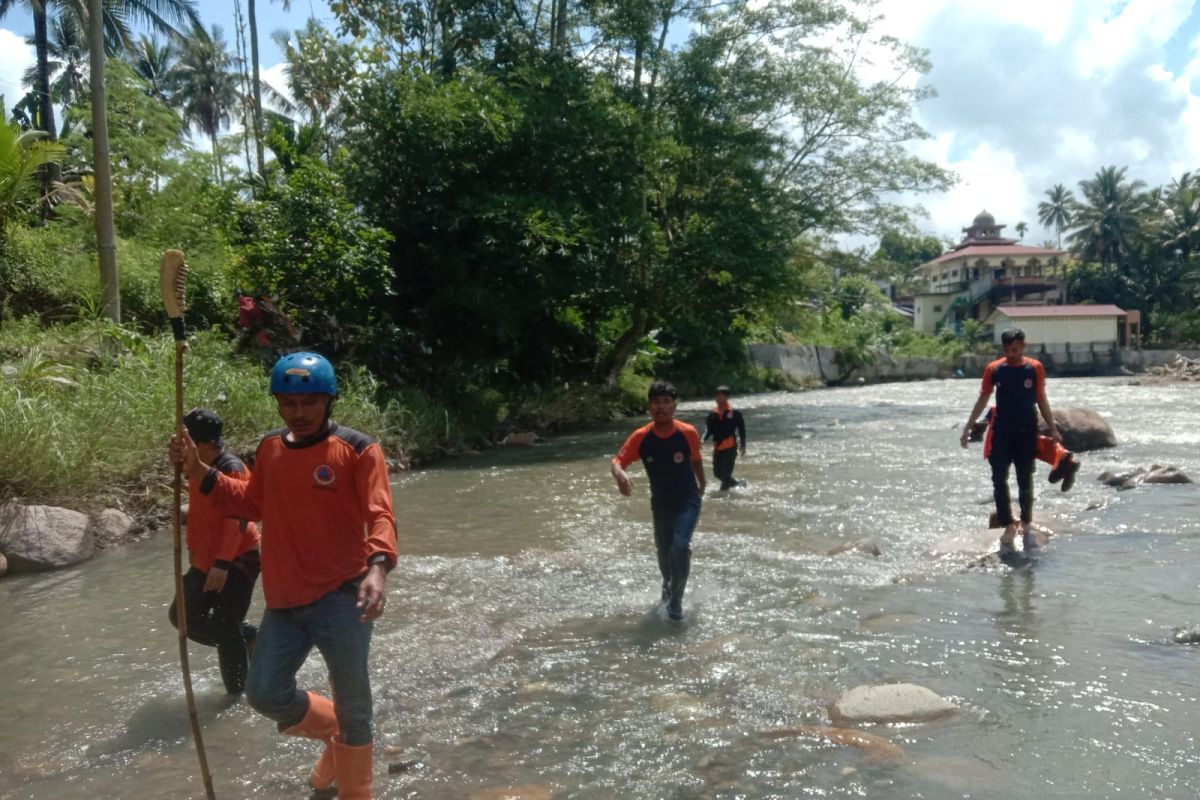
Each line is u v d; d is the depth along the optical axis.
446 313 20.38
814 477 12.23
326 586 3.26
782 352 43.44
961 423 20.25
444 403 18.38
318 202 16.86
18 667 5.36
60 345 11.93
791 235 25.09
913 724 4.10
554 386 23.39
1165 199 70.44
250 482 3.43
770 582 6.76
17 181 14.91
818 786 3.55
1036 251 69.69
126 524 9.09
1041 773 3.57
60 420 9.12
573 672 4.98
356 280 17.06
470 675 4.99
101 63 12.97
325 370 3.32
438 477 13.34
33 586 7.31
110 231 13.18
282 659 3.28
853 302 52.44
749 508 10.00
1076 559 7.04
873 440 16.91
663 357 35.19
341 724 3.30
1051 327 57.44
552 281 20.22
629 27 23.22
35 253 14.70
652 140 21.64
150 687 4.97
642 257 23.02
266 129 26.22
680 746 3.98
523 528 9.28
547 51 22.70
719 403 11.38
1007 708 4.23
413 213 19.25
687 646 5.37
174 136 20.66
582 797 3.54
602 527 9.27
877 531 8.52
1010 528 7.66
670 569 6.07
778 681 4.72
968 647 5.11
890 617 5.73
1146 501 9.27
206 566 4.65
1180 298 65.75
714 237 23.66
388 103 19.23
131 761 4.04
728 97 24.97
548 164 20.89
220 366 12.18
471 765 3.87
